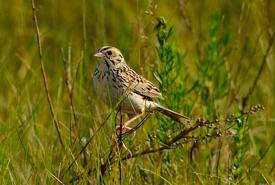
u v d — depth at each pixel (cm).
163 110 1084
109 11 1745
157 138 1050
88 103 1171
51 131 1103
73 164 951
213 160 1111
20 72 1476
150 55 1192
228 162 1067
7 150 990
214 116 1170
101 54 1042
